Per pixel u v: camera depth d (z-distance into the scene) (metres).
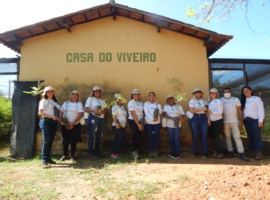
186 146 6.09
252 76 6.94
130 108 5.29
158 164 4.69
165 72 6.32
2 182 3.51
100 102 5.29
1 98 8.26
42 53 6.23
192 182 3.32
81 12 5.74
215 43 6.36
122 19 6.44
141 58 6.36
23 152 5.65
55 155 5.79
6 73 6.37
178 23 5.80
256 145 4.96
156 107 5.34
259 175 3.39
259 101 4.98
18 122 5.82
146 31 6.44
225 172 3.69
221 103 5.11
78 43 6.32
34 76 6.16
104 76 6.26
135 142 5.38
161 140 6.08
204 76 6.33
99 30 6.39
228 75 6.88
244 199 2.60
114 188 3.20
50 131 4.80
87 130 6.05
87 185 3.39
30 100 5.90
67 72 6.23
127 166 4.53
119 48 6.36
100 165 4.64
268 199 2.57
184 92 6.27
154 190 3.07
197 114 5.31
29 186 3.34
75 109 5.06
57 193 3.05
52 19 5.67
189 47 6.41
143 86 6.27
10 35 5.70
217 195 2.75
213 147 5.40
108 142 6.04
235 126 5.16
